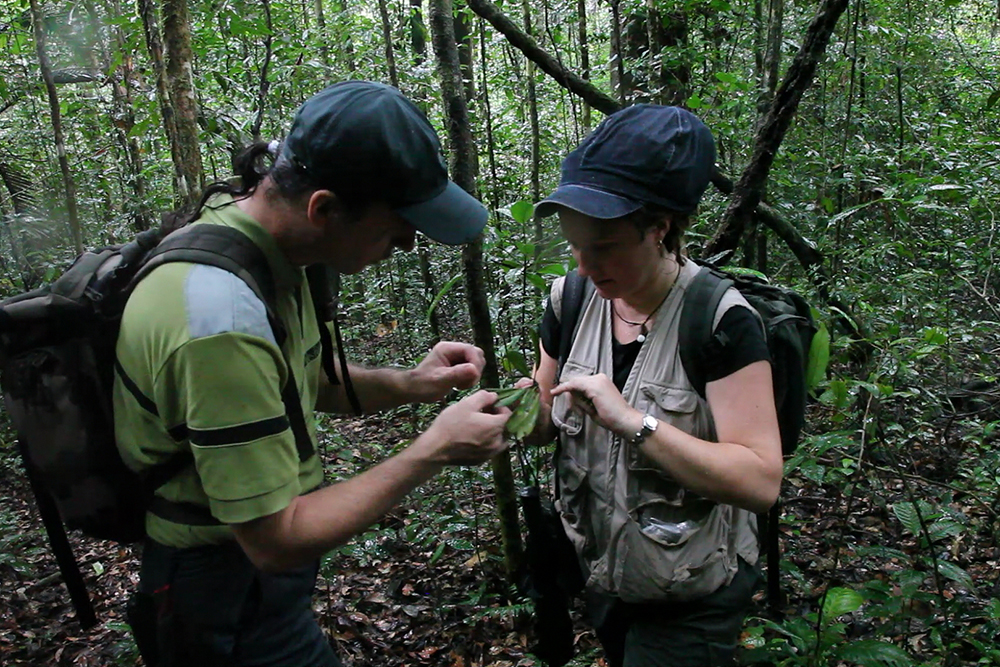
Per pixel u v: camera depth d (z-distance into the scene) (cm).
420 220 136
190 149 296
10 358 139
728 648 177
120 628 297
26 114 742
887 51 677
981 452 350
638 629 183
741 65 594
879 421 269
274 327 136
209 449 126
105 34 656
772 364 164
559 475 189
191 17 467
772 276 436
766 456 154
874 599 215
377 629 308
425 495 378
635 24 582
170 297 128
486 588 316
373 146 127
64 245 666
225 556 150
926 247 471
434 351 203
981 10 868
